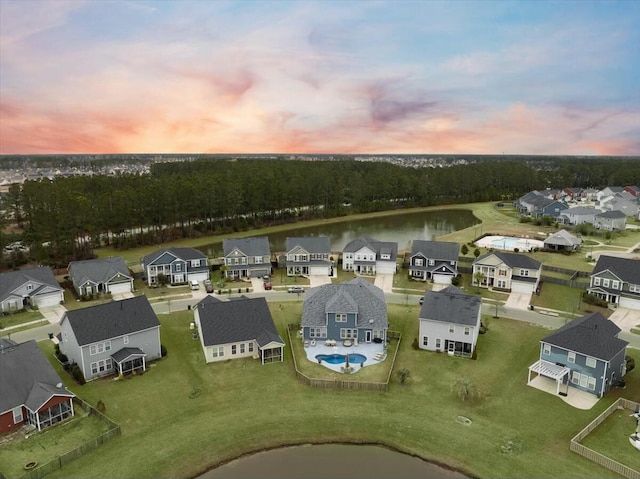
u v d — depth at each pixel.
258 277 87.50
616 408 43.22
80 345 47.84
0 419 39.59
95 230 104.50
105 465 36.16
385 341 57.44
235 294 77.31
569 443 38.66
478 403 44.53
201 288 80.88
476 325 54.25
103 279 77.31
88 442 37.56
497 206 184.38
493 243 113.19
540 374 49.75
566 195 196.50
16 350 43.78
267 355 53.03
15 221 127.31
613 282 72.69
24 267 93.94
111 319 51.28
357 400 45.16
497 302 72.44
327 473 35.94
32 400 40.50
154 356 53.66
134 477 35.03
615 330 50.78
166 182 126.50
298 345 57.31
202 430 40.53
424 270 85.25
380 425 41.44
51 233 94.38
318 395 45.97
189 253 85.44
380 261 89.88
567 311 69.00
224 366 51.88
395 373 50.09
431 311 55.78
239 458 37.62
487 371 50.72
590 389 46.16
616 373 47.66
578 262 94.44
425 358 53.91
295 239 91.81
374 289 64.94
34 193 103.81
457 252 85.81
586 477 34.78
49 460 36.53
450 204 192.38
